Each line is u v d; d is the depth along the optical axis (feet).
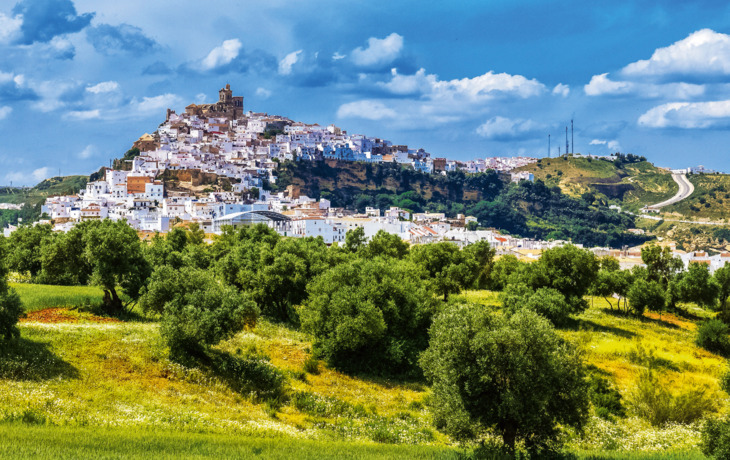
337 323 238.07
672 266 468.34
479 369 146.92
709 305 460.14
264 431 156.35
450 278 362.12
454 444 167.02
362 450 145.48
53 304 258.57
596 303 465.06
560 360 150.82
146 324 239.50
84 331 204.44
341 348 239.30
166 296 216.13
